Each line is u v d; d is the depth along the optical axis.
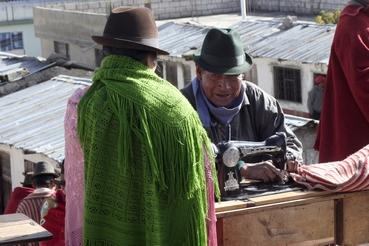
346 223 5.43
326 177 5.38
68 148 4.61
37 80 22.89
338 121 6.90
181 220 4.40
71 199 4.60
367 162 5.54
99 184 4.38
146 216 4.32
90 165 4.38
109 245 4.40
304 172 5.46
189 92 5.83
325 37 26.11
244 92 5.85
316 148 7.25
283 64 25.38
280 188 5.41
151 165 4.30
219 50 5.62
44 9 35.97
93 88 4.51
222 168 5.26
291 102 25.56
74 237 4.59
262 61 26.06
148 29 4.54
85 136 4.44
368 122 6.80
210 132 5.73
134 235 4.39
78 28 33.78
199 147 4.42
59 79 21.14
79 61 33.91
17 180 17.45
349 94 6.85
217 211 5.00
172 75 27.78
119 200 4.37
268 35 27.39
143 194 4.36
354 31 6.75
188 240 4.40
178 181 4.35
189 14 39.53
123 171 4.34
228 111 5.76
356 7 6.87
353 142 6.84
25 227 4.79
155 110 4.35
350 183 5.36
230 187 5.24
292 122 16.16
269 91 26.00
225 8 39.59
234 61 5.62
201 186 4.42
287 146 5.70
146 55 4.54
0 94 22.56
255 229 5.12
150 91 4.38
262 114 5.87
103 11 38.56
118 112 4.34
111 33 4.52
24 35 45.38
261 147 5.45
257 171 5.48
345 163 5.56
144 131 4.30
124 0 38.78
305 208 5.27
